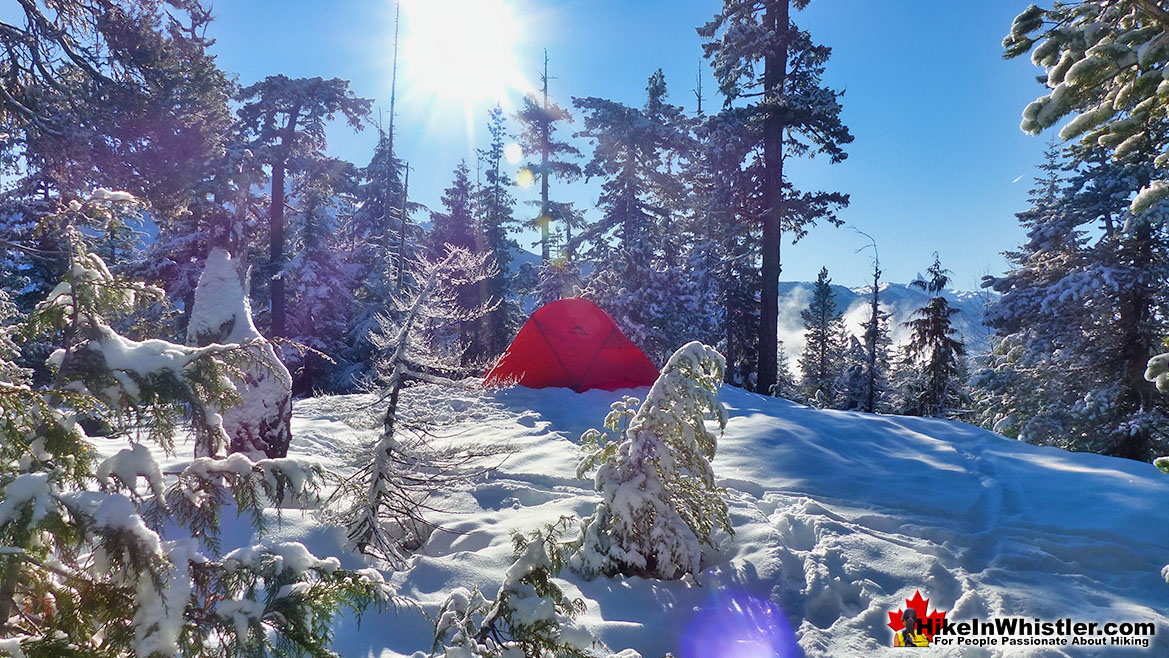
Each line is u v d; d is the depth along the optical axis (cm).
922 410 2614
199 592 193
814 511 589
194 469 212
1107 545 520
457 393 560
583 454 752
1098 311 1688
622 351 1242
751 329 2578
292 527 477
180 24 1655
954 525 578
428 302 548
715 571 459
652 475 473
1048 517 596
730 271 2394
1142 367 1617
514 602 234
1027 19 242
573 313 1241
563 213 3002
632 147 2539
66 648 171
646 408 480
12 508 158
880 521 579
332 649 337
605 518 466
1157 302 1614
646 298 2027
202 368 216
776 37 1756
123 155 1477
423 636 363
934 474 739
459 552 472
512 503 603
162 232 2122
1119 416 1641
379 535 475
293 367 2247
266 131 2400
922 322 2567
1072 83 222
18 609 180
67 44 1396
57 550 184
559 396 1114
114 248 1911
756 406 1150
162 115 1498
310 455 708
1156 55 209
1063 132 237
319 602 192
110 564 171
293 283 2333
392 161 3048
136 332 240
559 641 227
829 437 884
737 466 735
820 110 1662
